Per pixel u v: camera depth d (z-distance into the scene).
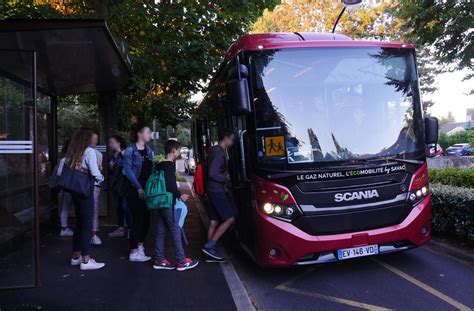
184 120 15.90
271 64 5.65
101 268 6.07
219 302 4.85
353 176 5.44
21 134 6.16
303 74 5.69
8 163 6.18
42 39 5.44
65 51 6.12
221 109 7.24
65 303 4.75
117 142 7.55
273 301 5.16
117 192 6.36
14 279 5.07
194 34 11.52
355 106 5.75
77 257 6.16
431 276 5.77
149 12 10.16
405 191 5.63
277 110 5.56
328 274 6.02
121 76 8.23
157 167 5.89
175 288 5.28
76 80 8.26
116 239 7.91
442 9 11.37
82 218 5.93
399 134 5.81
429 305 4.85
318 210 5.31
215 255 6.42
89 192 5.83
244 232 6.22
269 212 5.34
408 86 6.03
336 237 5.29
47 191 8.83
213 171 6.36
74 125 23.95
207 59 11.90
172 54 11.30
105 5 9.32
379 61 5.94
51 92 9.00
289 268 6.36
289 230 5.24
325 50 5.79
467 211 6.81
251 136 5.53
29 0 9.18
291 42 5.77
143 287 5.31
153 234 8.67
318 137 5.55
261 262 5.45
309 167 5.39
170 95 14.45
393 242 5.56
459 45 11.91
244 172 5.72
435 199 7.48
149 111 15.07
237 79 5.46
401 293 5.23
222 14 11.05
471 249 6.69
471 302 4.90
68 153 5.74
